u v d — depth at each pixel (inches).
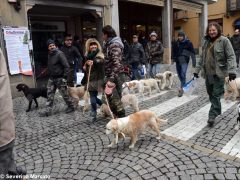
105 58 207.2
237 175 136.8
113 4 497.7
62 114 268.1
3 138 75.9
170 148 170.6
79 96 278.4
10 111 75.6
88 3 451.5
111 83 202.8
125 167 150.4
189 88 277.9
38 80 483.8
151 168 147.6
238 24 1055.6
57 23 535.5
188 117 235.0
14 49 358.3
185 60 320.2
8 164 80.8
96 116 246.1
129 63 388.8
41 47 518.0
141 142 182.4
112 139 191.5
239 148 167.8
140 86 313.1
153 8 795.4
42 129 225.1
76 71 360.2
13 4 355.9
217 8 1105.4
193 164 149.3
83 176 144.3
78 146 183.9
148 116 178.9
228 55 191.8
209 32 198.8
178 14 1087.6
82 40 563.2
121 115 214.1
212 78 202.2
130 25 729.6
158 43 371.6
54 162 162.7
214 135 190.2
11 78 356.8
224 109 253.3
